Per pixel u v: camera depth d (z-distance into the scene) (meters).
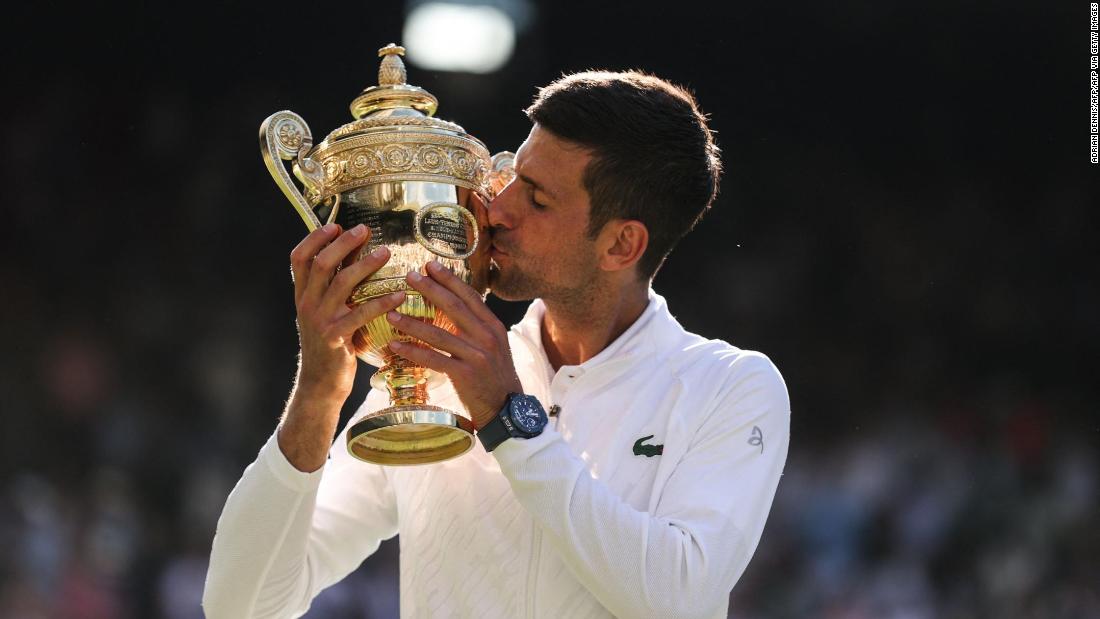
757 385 9.05
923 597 43.56
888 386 52.53
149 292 46.25
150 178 47.03
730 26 46.06
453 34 39.97
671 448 8.80
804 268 53.12
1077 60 51.38
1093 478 50.28
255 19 42.97
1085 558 46.16
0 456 42.41
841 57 49.41
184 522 42.03
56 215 46.31
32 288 45.47
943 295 54.03
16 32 44.12
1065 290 54.91
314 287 8.05
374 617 36.38
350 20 42.09
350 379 8.45
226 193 47.31
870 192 53.97
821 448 51.12
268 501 8.56
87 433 43.59
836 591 42.81
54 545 38.91
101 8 43.38
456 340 8.05
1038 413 52.81
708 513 8.49
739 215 52.75
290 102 45.97
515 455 8.09
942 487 48.19
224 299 46.69
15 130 46.12
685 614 8.13
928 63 50.69
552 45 45.00
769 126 51.75
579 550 8.05
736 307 52.12
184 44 44.69
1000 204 55.19
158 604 39.19
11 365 44.28
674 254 52.03
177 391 45.09
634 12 43.75
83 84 46.00
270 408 45.72
